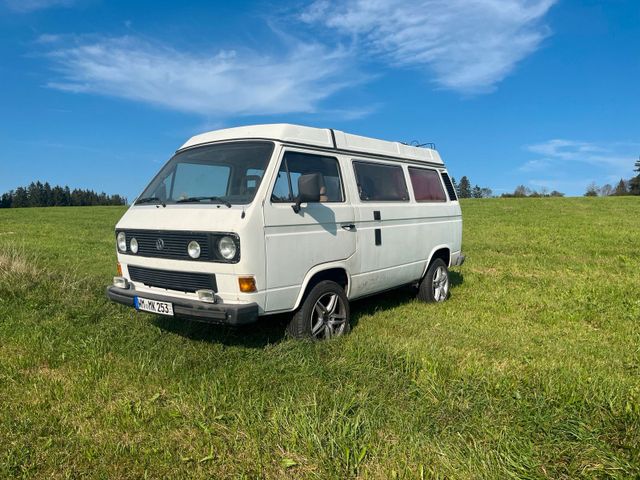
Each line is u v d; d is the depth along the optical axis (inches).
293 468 118.6
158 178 225.0
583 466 115.6
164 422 141.6
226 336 214.8
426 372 166.2
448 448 123.3
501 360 186.9
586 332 232.7
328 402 147.8
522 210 1245.7
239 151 201.8
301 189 188.2
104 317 245.4
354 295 231.3
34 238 722.2
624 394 149.4
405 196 267.9
